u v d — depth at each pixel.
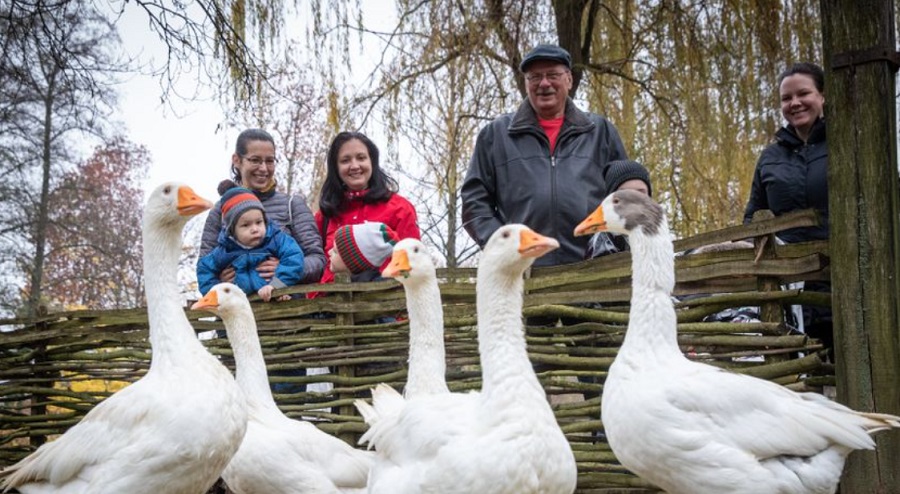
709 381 4.27
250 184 7.31
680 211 12.28
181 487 4.46
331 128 10.51
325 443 5.60
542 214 6.62
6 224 19.28
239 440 4.61
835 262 5.06
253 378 5.85
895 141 5.09
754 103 10.82
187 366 4.53
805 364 5.05
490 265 4.23
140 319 7.34
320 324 6.69
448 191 11.48
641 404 4.26
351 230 6.70
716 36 11.25
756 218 5.26
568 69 6.82
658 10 11.74
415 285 5.58
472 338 6.27
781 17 10.75
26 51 9.03
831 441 4.23
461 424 4.13
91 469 4.52
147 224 4.78
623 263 5.77
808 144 6.26
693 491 4.28
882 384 4.89
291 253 6.89
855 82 5.07
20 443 8.63
